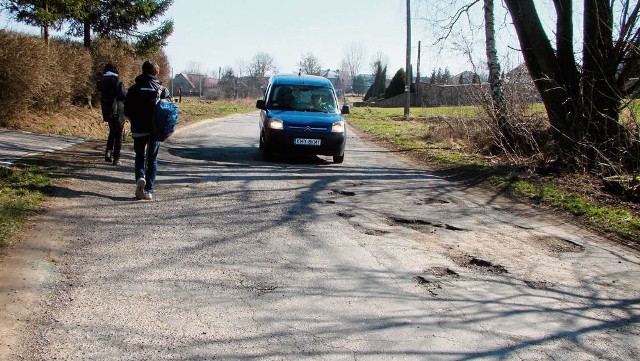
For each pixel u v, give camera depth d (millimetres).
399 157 13906
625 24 10141
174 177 9000
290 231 6168
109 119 9312
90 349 3377
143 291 4293
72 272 4594
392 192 8852
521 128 12180
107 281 4453
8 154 9492
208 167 10266
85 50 18984
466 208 7918
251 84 88875
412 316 4098
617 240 6500
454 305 4359
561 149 10758
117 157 9539
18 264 4641
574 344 3801
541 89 11164
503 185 9539
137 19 25328
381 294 4496
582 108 10352
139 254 5125
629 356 3668
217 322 3824
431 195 8750
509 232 6699
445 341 3729
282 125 11492
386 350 3551
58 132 14430
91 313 3867
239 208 7117
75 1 20266
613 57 10219
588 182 9539
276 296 4324
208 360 3311
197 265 4922
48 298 4074
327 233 6176
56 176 8023
